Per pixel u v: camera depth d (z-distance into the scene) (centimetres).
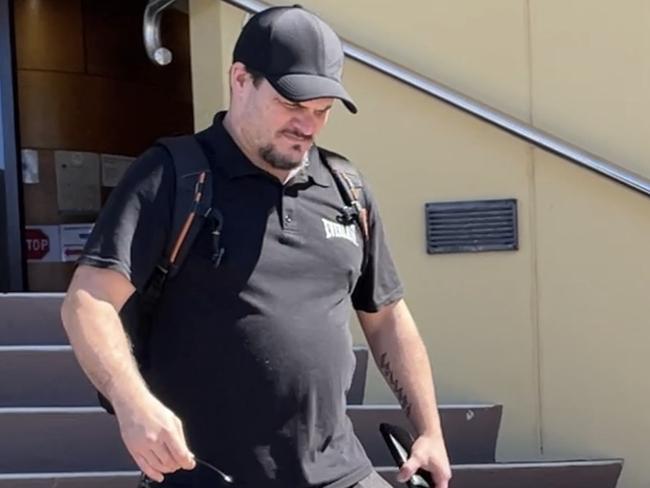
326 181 258
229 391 240
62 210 588
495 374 467
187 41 628
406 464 266
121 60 615
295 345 242
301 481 245
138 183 239
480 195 468
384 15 477
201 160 244
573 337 463
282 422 243
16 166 564
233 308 240
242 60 243
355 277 260
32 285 576
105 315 230
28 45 582
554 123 469
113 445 398
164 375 242
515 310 466
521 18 469
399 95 472
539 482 432
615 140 465
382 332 282
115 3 613
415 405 277
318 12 480
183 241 238
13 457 395
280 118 240
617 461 451
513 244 465
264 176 247
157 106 630
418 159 471
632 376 460
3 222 562
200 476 242
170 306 241
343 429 257
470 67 473
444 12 474
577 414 462
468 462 443
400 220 473
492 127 465
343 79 474
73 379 420
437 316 470
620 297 461
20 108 579
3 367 418
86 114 600
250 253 242
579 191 462
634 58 462
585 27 466
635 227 459
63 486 380
